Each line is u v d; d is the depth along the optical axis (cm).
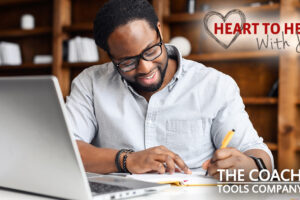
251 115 321
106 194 75
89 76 155
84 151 123
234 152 104
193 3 323
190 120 143
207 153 145
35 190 80
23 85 71
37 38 401
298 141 302
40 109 71
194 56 312
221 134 140
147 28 121
